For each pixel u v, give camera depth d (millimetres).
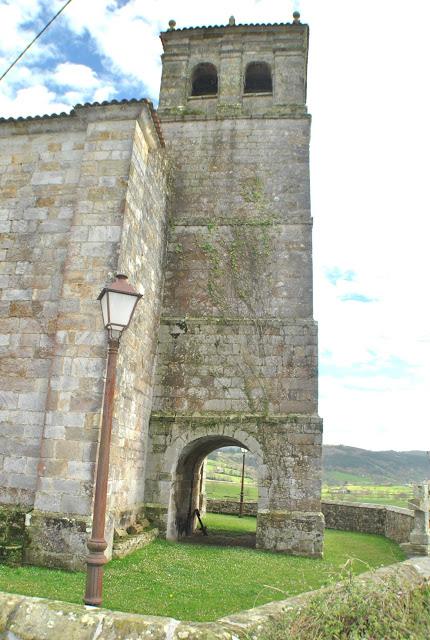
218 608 7609
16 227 12273
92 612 3809
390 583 4758
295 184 16406
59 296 11609
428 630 4422
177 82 18641
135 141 12344
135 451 12984
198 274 15648
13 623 3738
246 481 44969
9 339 11523
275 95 17938
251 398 14250
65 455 10164
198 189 16656
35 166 12648
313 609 4121
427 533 13328
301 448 13594
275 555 12453
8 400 11109
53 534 9711
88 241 11453
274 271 15438
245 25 18750
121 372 11594
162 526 13438
